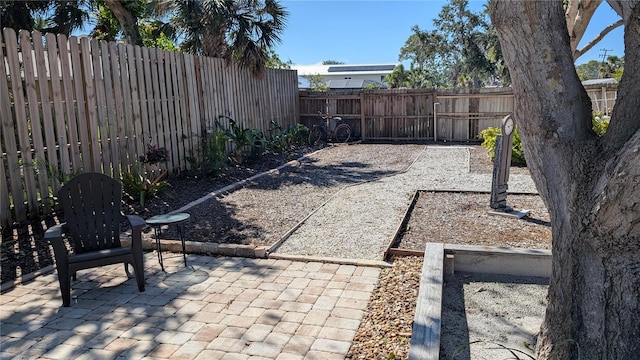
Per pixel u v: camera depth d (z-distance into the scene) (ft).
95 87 21.94
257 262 14.78
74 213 12.62
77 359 9.42
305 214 20.20
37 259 15.25
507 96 43.98
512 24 7.23
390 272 13.50
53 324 10.94
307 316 11.03
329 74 141.08
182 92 28.81
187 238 16.96
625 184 6.08
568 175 7.35
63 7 39.58
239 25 33.81
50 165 19.29
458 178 27.48
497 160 19.08
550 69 7.30
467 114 45.65
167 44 45.44
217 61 32.99
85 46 21.33
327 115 49.67
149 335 10.33
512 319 10.75
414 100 47.32
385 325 10.39
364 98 48.47
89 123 21.62
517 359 8.36
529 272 13.20
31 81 18.62
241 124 36.76
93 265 12.16
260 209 21.17
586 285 7.64
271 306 11.61
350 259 14.56
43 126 19.35
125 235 17.16
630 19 6.64
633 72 6.73
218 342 9.95
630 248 6.86
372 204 21.61
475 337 9.95
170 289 12.84
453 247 13.60
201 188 25.68
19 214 18.49
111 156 22.99
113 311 11.56
